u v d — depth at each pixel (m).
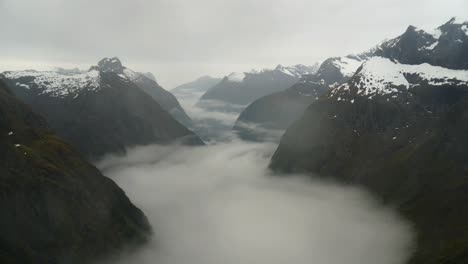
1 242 115.88
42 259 121.06
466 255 124.69
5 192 125.00
